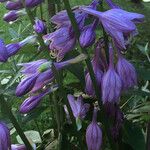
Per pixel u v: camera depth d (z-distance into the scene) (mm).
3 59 271
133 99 397
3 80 401
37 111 357
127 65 298
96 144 302
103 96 292
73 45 291
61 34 288
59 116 360
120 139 350
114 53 331
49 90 296
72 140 386
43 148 392
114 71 295
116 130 328
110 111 319
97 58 310
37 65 287
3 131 280
